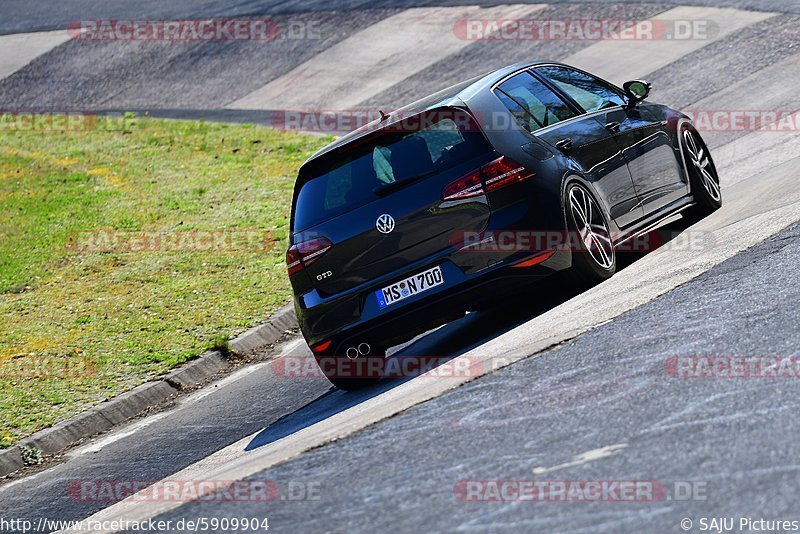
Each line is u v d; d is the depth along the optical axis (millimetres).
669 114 35156
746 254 26531
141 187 62156
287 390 31938
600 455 16641
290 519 17547
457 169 26703
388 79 76000
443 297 26734
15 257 51344
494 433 18938
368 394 27109
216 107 79188
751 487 14367
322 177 28391
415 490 17156
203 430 29797
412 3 90625
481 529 14977
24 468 31000
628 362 20781
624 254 33000
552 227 26906
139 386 35312
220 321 40344
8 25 109125
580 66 67250
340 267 27625
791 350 19141
